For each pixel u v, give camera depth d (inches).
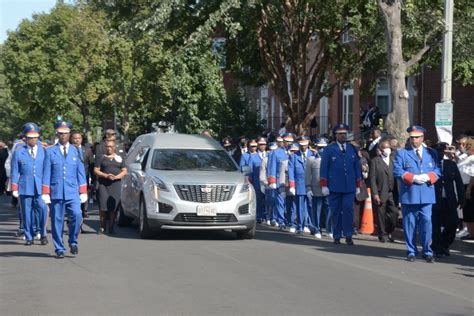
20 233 735.1
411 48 1090.7
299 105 1235.9
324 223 792.9
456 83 1385.3
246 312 387.5
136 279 479.5
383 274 514.3
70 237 590.6
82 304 405.4
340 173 682.8
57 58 2218.3
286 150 845.2
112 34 1031.6
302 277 493.7
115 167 751.1
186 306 400.8
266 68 1229.1
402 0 923.4
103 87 1994.3
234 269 521.0
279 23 1146.0
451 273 528.1
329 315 384.2
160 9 952.9
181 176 697.6
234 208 687.1
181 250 620.4
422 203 577.6
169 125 1749.5
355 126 1587.1
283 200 847.7
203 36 952.9
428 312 395.5
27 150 662.5
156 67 1625.2
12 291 441.4
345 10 1087.6
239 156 1063.6
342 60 1232.8
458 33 959.0
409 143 591.2
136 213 739.4
